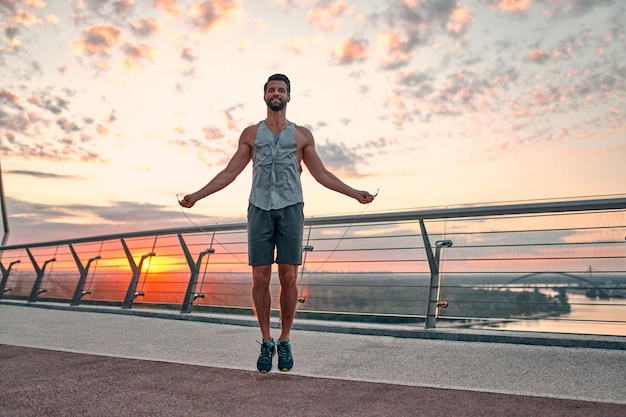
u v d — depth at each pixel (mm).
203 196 2463
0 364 2426
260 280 2400
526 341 3049
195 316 4855
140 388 1935
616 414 1565
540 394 1839
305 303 4641
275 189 2443
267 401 1749
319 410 1634
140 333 3814
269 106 2508
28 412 1590
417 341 3283
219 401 1746
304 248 4918
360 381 2082
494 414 1578
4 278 8742
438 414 1581
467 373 2258
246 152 2557
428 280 3957
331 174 2584
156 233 5922
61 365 2402
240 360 2619
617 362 2471
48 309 6910
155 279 5898
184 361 2559
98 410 1622
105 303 6516
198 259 5480
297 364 2504
